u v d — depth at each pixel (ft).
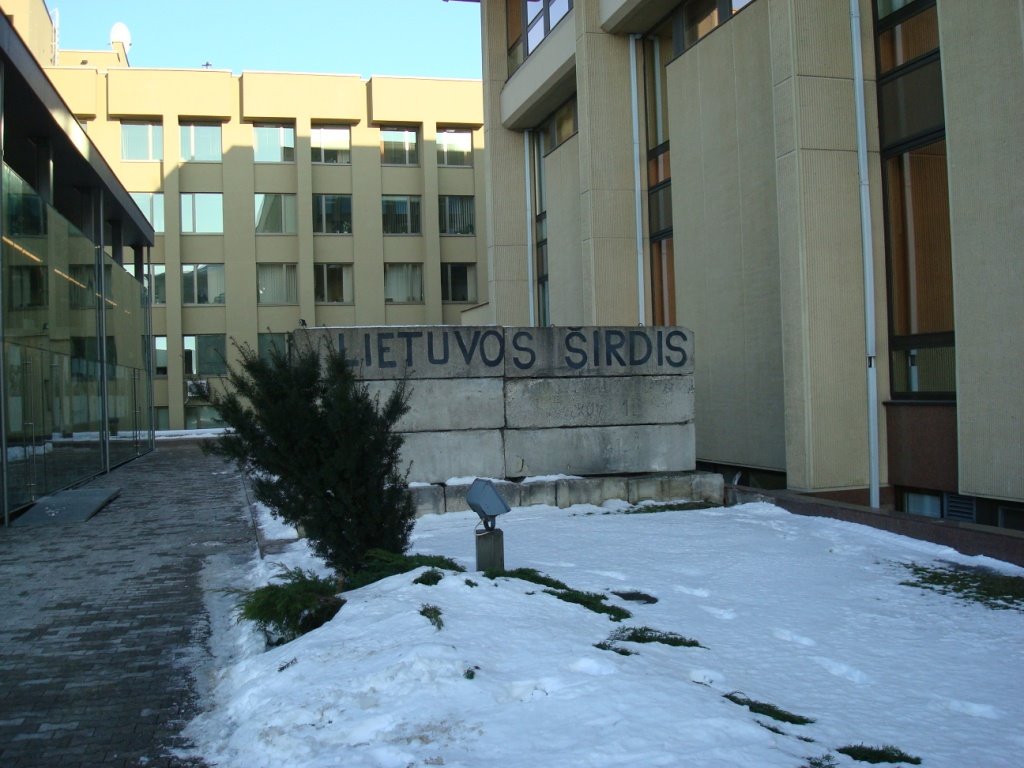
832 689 16.90
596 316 62.28
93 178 68.08
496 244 84.02
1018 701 16.47
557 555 28.66
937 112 39.29
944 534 29.96
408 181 132.77
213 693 18.30
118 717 17.04
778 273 48.19
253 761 13.94
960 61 36.01
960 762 13.50
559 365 40.63
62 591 28.17
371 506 24.49
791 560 28.22
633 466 41.50
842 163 42.37
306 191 127.65
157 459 85.66
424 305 131.85
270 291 128.47
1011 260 34.06
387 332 38.52
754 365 50.37
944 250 39.09
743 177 51.03
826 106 42.22
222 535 38.96
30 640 22.56
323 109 128.88
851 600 23.68
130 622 24.31
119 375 78.59
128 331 83.46
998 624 21.50
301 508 24.38
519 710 14.34
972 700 16.46
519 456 40.04
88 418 64.80
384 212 132.16
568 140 72.59
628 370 41.52
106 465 70.59
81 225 71.10
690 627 20.61
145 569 31.60
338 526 24.53
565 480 39.22
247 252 126.93
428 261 131.23
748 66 50.37
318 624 20.81
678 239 58.03
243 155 127.24
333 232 130.21
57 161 63.21
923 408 40.24
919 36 40.32
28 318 48.32
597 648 17.83
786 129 42.42
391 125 132.16
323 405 24.53
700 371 55.72
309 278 127.24
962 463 36.32
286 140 129.49
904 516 32.35
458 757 12.78
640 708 14.25
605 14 62.08
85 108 123.34
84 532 40.34
